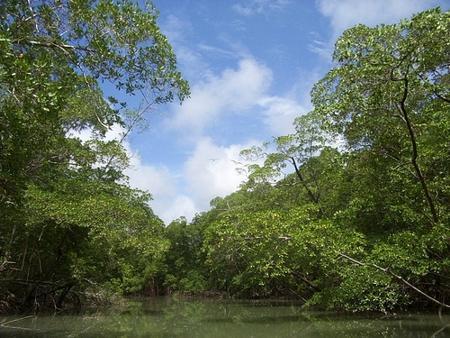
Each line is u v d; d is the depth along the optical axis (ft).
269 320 73.10
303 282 89.66
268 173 96.73
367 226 69.67
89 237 88.89
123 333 60.49
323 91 68.44
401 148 51.31
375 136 48.98
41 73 28.27
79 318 83.97
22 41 32.04
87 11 31.89
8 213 46.83
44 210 69.97
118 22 32.89
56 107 28.66
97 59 33.55
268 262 66.23
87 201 73.15
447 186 50.85
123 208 74.95
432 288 68.90
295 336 52.95
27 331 63.36
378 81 39.86
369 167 56.90
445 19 36.04
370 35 38.83
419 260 50.44
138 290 222.69
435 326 56.24
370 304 64.54
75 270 92.12
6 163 33.30
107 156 83.97
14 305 92.07
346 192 75.97
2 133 30.60
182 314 94.22
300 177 93.09
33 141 33.94
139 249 79.41
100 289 111.34
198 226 230.07
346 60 40.09
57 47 33.09
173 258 235.40
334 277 68.23
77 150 74.90
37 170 57.88
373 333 52.08
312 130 90.43
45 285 93.50
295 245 60.23
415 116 51.03
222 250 75.10
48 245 91.97
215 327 66.03
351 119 45.88
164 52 34.88
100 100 42.68
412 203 55.62
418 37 37.24
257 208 96.63
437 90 43.29
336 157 53.98
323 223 56.49
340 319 68.54
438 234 45.39
